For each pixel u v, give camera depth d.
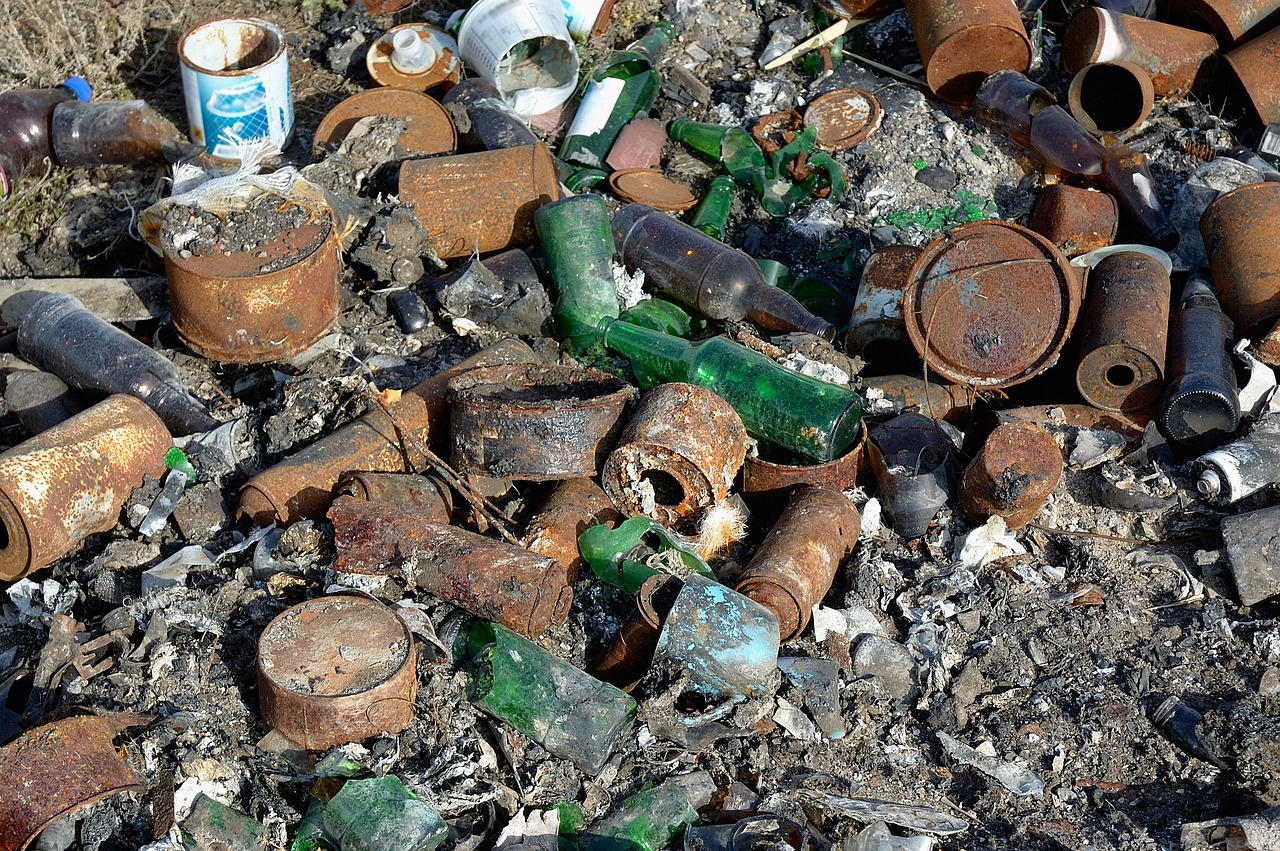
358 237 1.77
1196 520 1.60
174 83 2.14
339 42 2.15
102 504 1.56
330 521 1.49
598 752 1.40
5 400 1.68
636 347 1.67
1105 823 1.41
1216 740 1.43
